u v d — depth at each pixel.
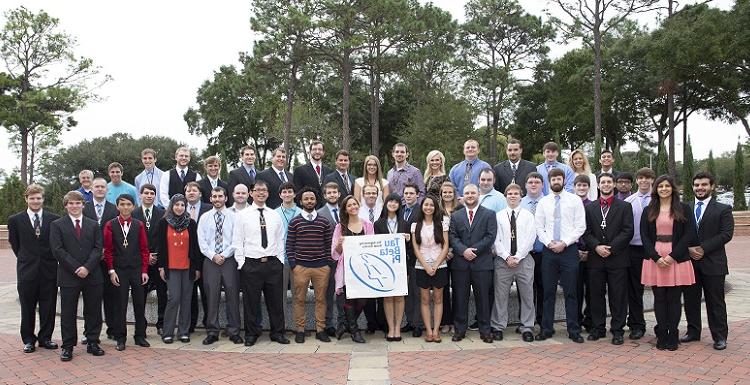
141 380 5.57
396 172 8.54
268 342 7.04
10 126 32.94
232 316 7.07
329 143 38.50
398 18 27.52
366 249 6.89
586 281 7.14
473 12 41.28
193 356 6.43
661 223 6.41
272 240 6.98
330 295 7.28
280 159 8.48
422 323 7.28
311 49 28.58
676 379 5.27
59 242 6.41
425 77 38.50
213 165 8.45
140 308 6.93
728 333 6.94
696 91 33.97
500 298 7.00
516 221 6.96
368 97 42.47
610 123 40.47
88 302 6.57
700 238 6.43
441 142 33.69
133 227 6.86
